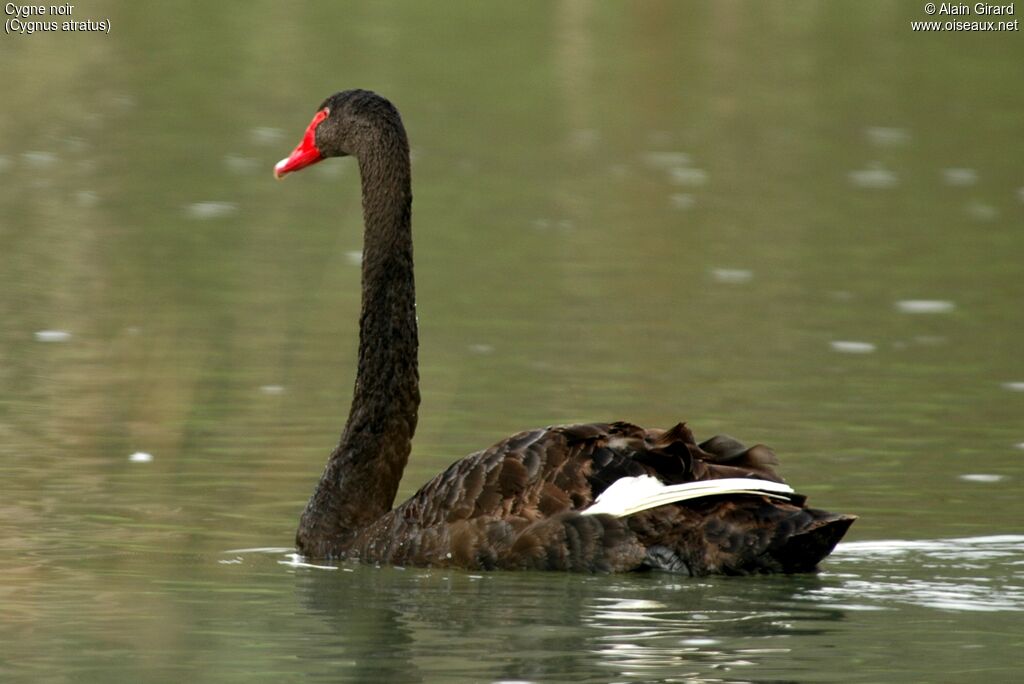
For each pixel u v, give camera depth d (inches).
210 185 1075.9
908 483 520.7
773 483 403.2
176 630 383.9
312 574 436.1
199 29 1583.4
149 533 472.1
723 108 1370.6
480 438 570.6
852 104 1397.6
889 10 1759.4
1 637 378.9
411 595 411.2
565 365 673.6
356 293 814.5
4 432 572.7
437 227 969.5
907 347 711.1
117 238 924.0
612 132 1280.8
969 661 359.3
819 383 649.0
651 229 976.9
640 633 377.4
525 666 356.2
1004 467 537.6
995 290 829.2
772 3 1779.0
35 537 466.6
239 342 711.7
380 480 466.9
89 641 376.8
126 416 596.1
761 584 414.3
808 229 984.9
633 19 1702.8
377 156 478.3
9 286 805.9
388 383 469.4
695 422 591.2
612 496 416.2
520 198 1058.1
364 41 1560.0
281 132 1234.6
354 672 353.7
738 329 743.7
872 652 364.5
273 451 559.2
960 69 1537.9
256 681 349.4
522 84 1427.2
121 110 1295.5
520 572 423.5
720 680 346.0
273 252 903.7
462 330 734.5
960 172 1171.3
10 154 1149.7
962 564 437.7
